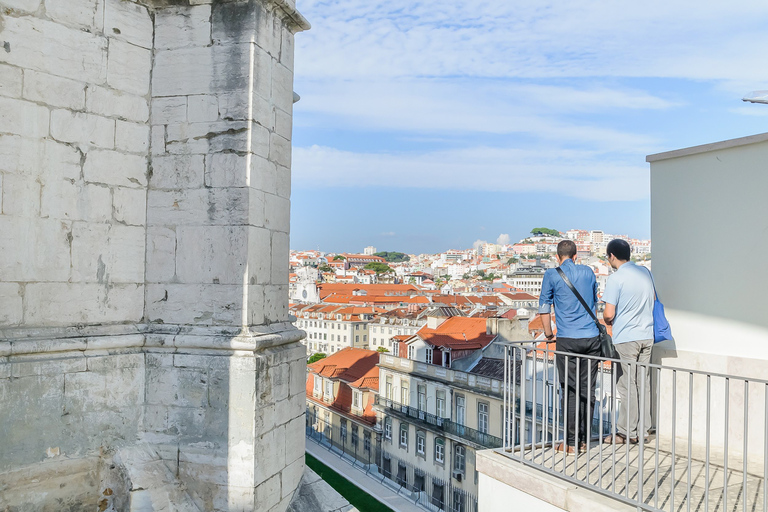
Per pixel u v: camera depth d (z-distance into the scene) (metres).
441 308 49.72
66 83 4.49
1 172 4.11
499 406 24.91
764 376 4.40
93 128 4.66
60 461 4.34
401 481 30.61
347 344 91.00
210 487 4.68
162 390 4.84
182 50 5.00
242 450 4.63
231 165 4.82
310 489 5.45
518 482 4.05
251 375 4.63
